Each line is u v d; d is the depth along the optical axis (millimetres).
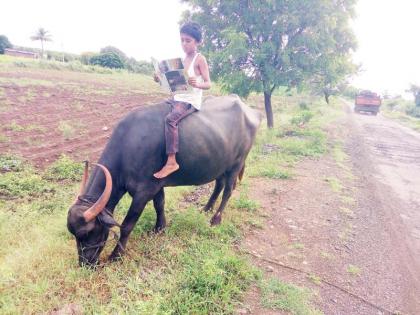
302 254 5152
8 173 7492
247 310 3777
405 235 6406
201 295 3799
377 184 9336
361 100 32469
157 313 3379
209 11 13320
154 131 4324
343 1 13039
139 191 4359
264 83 13414
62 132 11320
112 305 3447
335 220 6488
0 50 62906
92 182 4234
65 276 3865
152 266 4258
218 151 4961
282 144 11984
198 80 4520
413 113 39969
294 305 3906
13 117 12641
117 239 4168
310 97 34062
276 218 6238
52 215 5668
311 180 8641
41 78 24781
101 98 19250
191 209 5590
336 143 13938
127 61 56281
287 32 12781
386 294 4535
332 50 13164
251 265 4543
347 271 4895
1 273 3824
